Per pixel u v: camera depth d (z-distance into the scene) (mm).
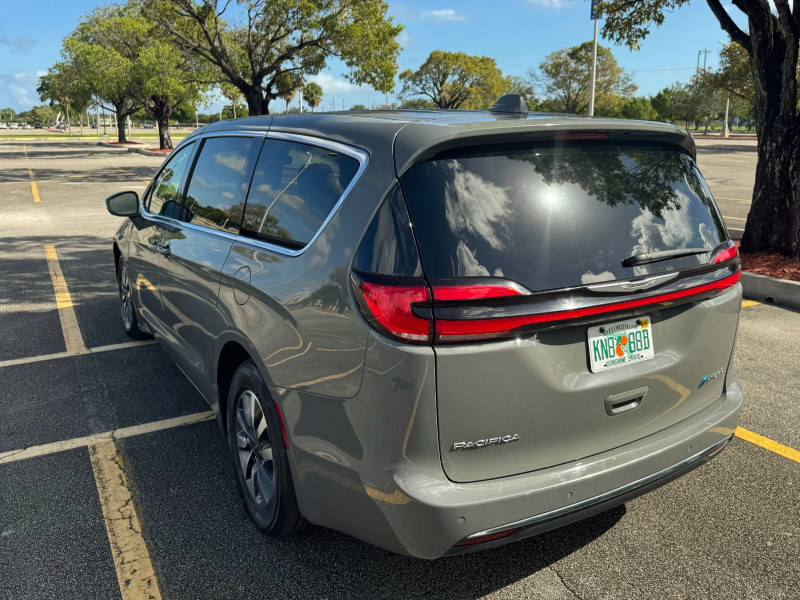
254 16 25641
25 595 2387
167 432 3709
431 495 1929
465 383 1923
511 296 1936
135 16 41594
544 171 2150
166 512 2926
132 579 2479
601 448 2221
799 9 7410
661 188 2391
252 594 2398
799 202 7734
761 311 6293
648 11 9609
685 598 2385
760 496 3072
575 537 2766
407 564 2578
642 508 2982
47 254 8844
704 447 2469
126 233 4754
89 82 44344
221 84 40844
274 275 2426
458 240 1951
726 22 8297
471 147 2090
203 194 3402
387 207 2025
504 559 2613
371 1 25469
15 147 47812
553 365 2047
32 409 3996
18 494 3068
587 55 68812
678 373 2387
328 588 2434
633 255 2180
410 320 1891
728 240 2598
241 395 2803
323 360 2137
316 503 2293
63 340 5285
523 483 2035
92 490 3105
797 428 3770
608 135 2295
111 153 39188
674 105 76688
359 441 2053
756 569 2547
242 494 2861
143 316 4461
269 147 2885
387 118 2422
